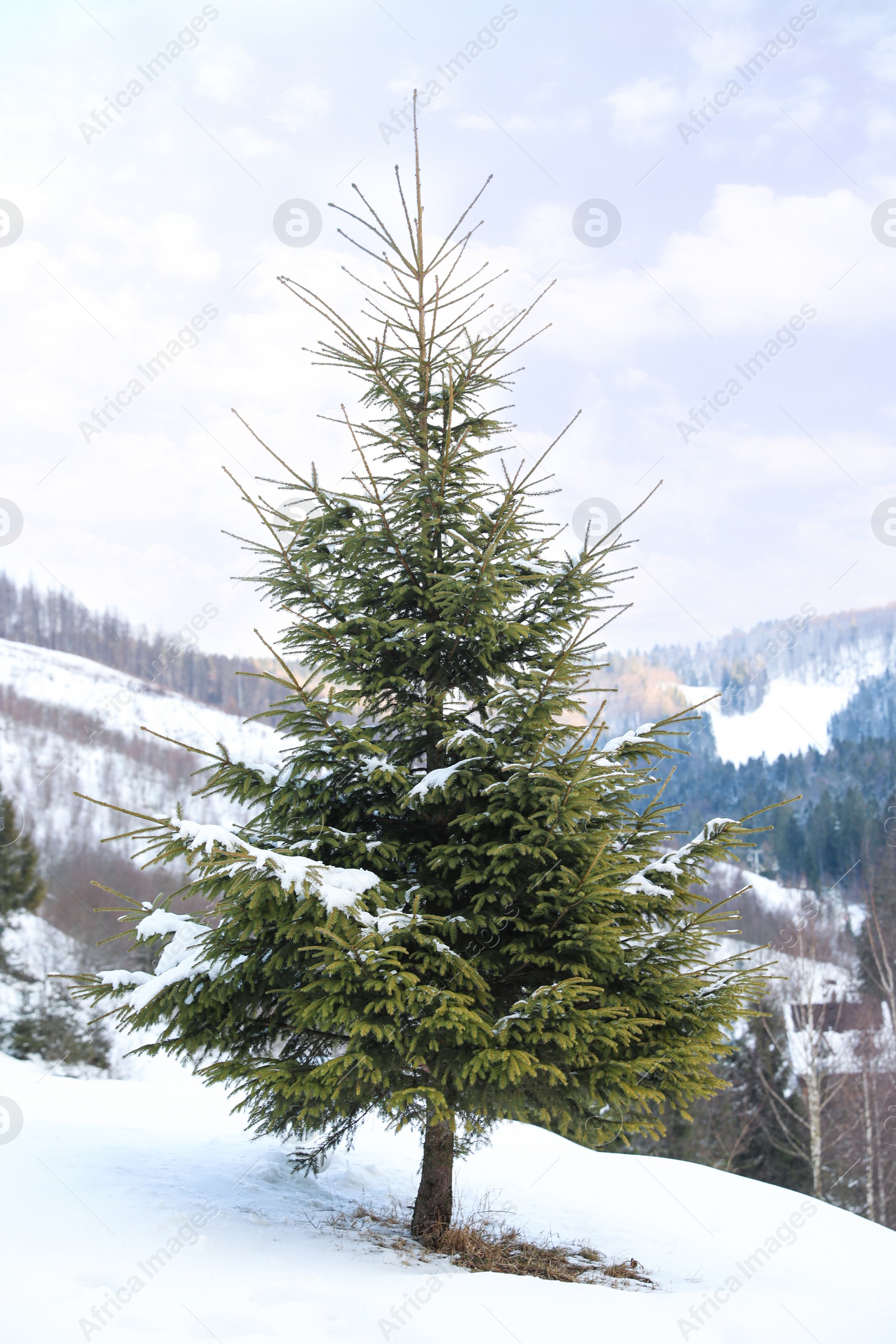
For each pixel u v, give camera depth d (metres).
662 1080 5.07
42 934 27.59
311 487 5.70
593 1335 4.07
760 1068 18.97
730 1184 8.88
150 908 5.49
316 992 4.98
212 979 5.16
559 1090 5.07
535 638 6.05
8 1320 3.60
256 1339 3.72
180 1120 8.52
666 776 5.65
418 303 5.79
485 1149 9.21
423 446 5.96
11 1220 4.70
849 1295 5.87
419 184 5.62
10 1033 20.12
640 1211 7.73
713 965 5.55
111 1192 5.48
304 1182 6.76
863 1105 17.88
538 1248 6.09
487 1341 3.87
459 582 5.42
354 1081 4.85
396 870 5.61
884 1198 16.88
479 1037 4.55
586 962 5.20
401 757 6.03
